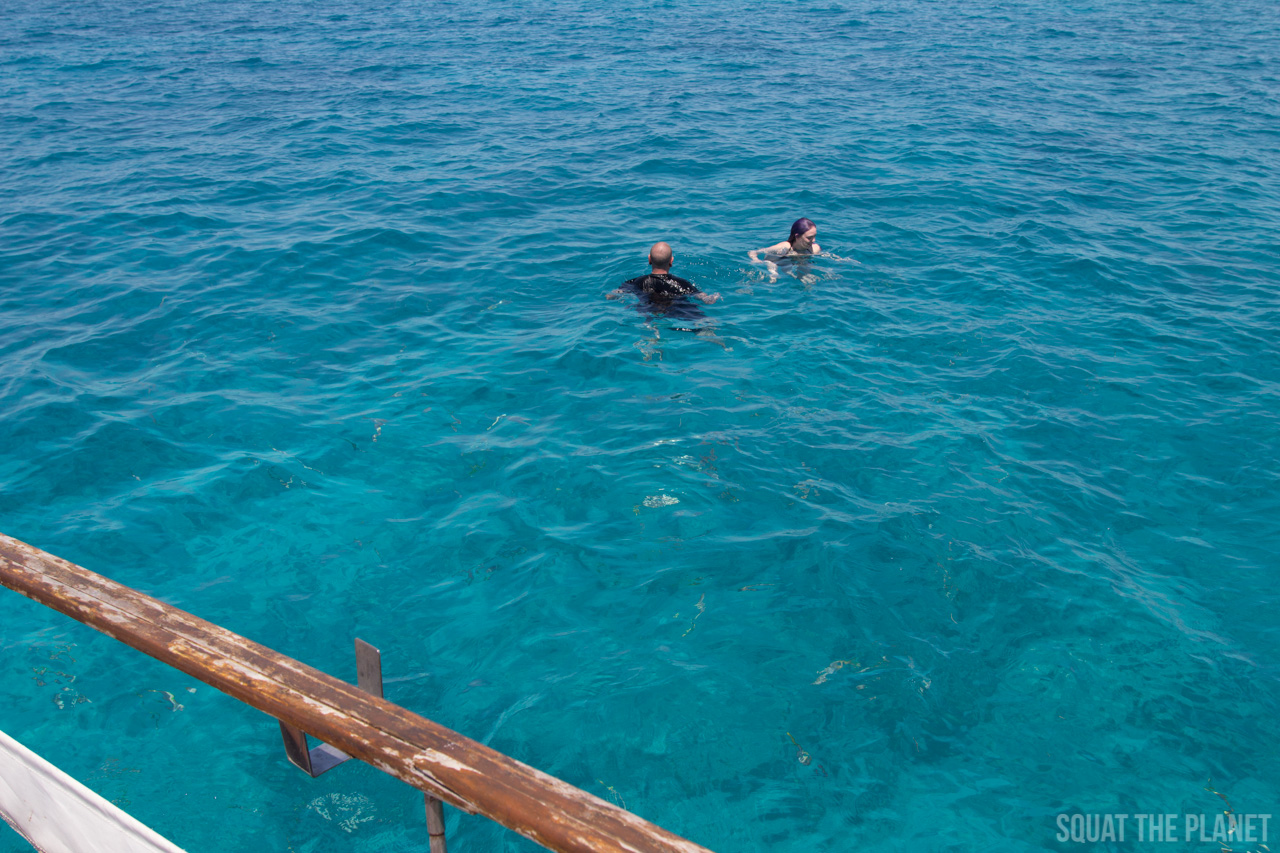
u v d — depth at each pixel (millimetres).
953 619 4293
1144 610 4359
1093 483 5418
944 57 21906
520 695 3854
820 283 8516
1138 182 11969
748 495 5254
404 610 4398
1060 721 3715
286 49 23312
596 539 4887
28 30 26375
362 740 1203
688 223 10297
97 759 3549
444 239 9805
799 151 13500
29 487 5379
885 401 6363
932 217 10484
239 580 4613
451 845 3195
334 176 12344
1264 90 17953
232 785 3438
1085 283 8531
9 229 10141
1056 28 26688
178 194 11445
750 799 3346
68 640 4211
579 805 1067
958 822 3258
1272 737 3637
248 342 7344
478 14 30359
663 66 20906
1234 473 5531
